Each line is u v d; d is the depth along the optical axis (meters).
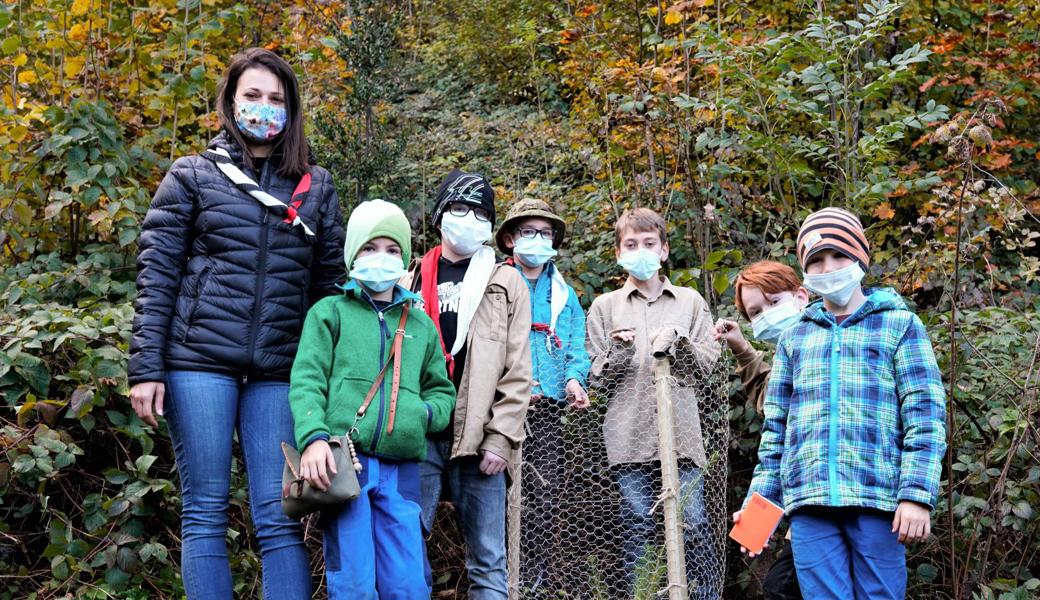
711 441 3.89
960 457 4.08
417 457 3.04
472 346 3.49
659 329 4.02
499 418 3.40
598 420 4.04
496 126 8.87
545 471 3.95
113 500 3.81
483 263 3.62
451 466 3.47
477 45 10.51
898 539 2.99
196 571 2.92
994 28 7.01
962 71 6.86
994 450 4.14
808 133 5.91
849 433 3.10
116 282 4.75
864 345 3.18
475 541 3.40
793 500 3.17
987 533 4.14
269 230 3.14
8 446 3.75
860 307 3.26
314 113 7.13
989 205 5.13
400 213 3.19
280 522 2.99
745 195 5.62
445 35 11.14
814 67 4.95
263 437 3.06
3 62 5.32
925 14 6.94
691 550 3.72
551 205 6.17
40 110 4.87
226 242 3.09
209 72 5.37
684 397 3.84
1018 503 3.93
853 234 3.25
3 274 4.79
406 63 10.98
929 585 4.19
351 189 6.64
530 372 3.54
